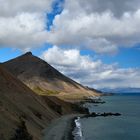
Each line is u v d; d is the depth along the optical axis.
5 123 49.78
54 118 99.50
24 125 54.91
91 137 78.88
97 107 199.50
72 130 83.25
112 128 100.69
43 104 102.19
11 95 75.75
